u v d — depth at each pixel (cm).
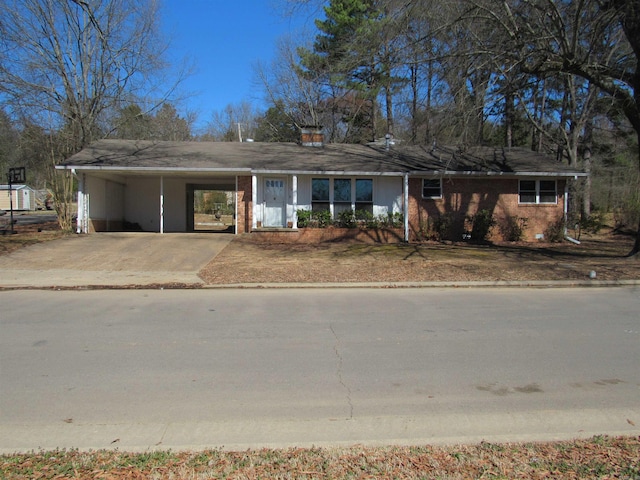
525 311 907
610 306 956
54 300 1001
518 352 640
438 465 335
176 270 1354
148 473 324
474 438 388
